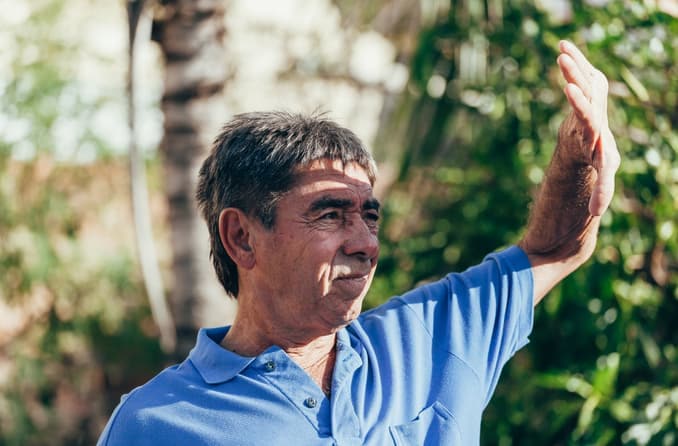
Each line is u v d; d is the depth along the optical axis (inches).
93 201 232.7
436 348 78.0
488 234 143.3
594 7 126.5
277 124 72.1
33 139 218.4
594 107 70.3
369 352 75.8
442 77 144.5
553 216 80.4
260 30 220.2
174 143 135.7
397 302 81.4
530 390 130.3
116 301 238.4
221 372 71.6
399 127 153.3
